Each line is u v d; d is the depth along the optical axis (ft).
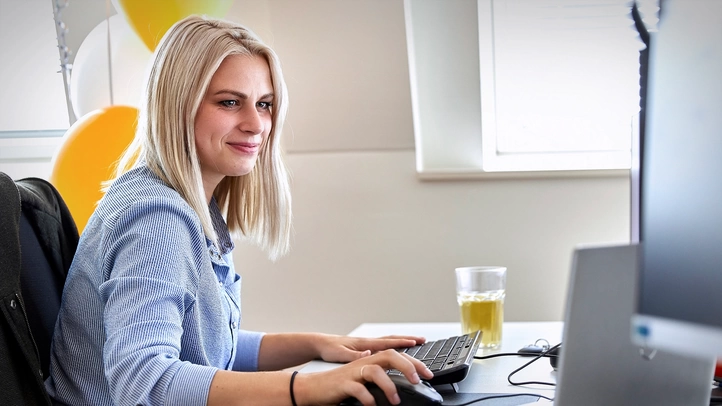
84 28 8.72
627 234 8.66
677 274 1.91
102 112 7.72
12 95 9.23
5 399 3.37
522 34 8.61
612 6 8.30
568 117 9.01
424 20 8.62
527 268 8.95
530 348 4.38
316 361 4.77
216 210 4.69
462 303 4.79
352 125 9.17
